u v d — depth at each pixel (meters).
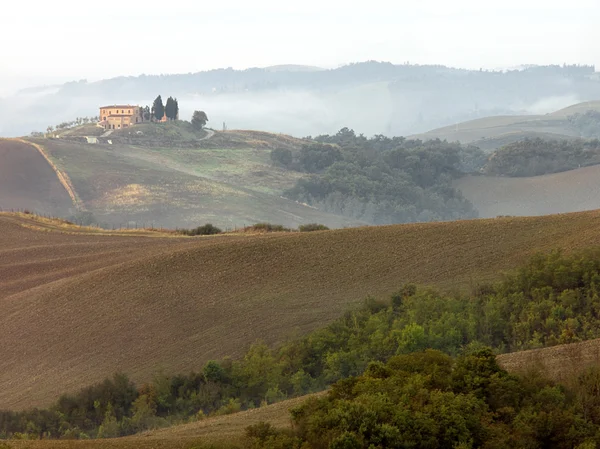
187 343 111.00
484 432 41.72
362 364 86.75
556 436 42.06
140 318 121.44
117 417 86.75
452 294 111.88
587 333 85.81
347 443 39.94
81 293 134.75
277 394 84.12
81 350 112.88
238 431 53.78
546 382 47.75
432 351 51.81
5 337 120.81
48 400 96.06
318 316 115.19
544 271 104.62
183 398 90.69
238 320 117.06
